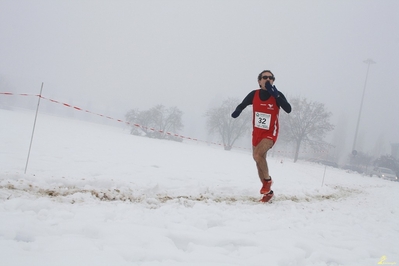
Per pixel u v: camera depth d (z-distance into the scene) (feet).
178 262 7.25
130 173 20.18
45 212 9.77
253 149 16.83
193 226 10.48
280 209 15.40
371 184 47.42
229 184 21.43
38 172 16.16
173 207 12.94
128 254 7.29
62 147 28.58
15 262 6.14
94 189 14.39
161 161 30.55
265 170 16.44
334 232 12.15
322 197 21.93
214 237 9.29
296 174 42.09
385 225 15.34
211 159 43.39
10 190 12.00
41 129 43.93
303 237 10.82
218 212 12.75
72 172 17.56
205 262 7.45
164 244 8.23
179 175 22.35
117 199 13.61
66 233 8.38
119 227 9.07
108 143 41.34
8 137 29.63
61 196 12.37
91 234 8.57
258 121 16.55
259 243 9.50
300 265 8.38
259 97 16.65
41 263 6.26
